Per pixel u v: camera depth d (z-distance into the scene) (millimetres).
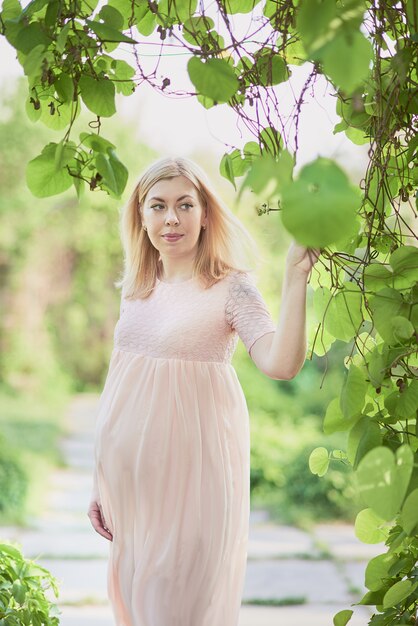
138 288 2953
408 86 2215
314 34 1505
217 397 2773
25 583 2883
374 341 2430
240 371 12516
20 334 16203
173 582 2682
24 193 15266
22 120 14812
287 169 1519
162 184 2785
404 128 2260
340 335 2293
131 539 2775
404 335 2057
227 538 2729
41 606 2869
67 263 16953
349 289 2242
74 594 5438
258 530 7566
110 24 2176
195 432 2719
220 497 2703
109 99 2203
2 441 9359
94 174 2178
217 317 2762
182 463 2709
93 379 19656
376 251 2371
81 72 2188
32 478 8766
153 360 2801
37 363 16297
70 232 16359
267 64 2342
